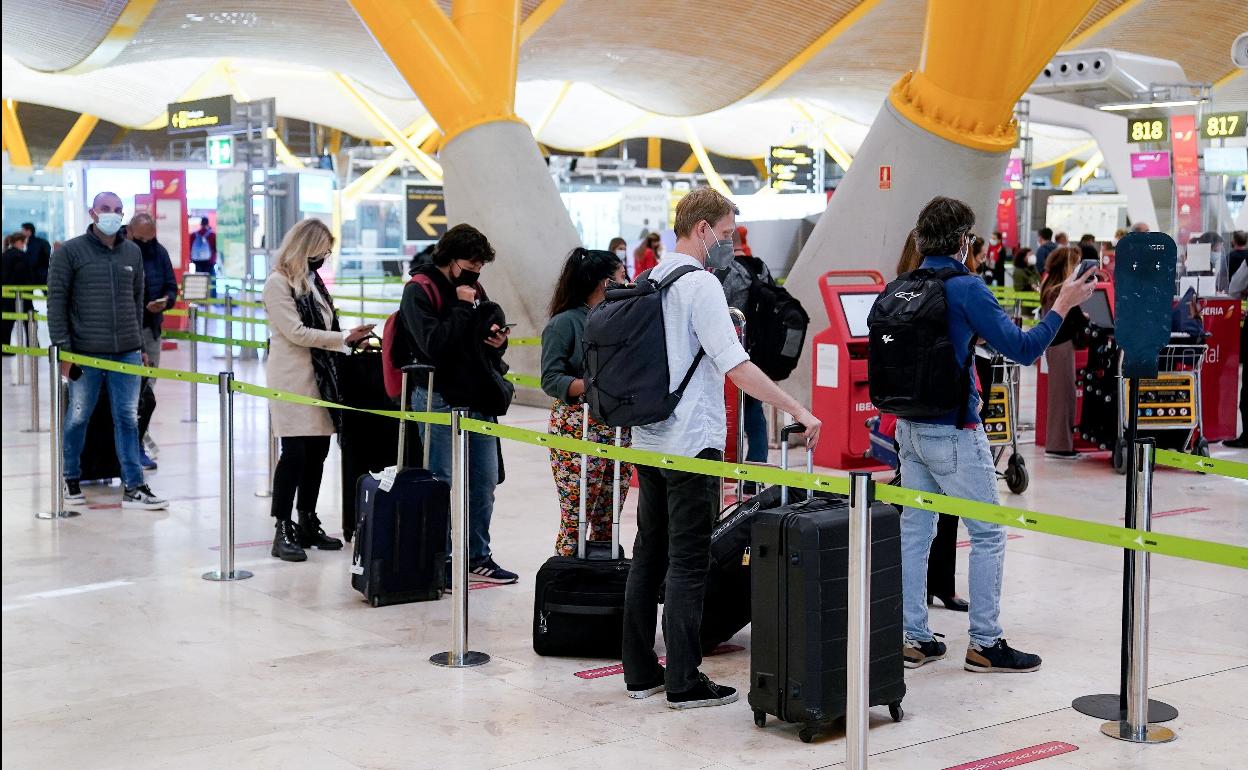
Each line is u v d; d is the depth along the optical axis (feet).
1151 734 14.67
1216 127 64.64
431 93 42.39
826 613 14.37
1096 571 23.08
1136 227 55.93
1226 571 23.21
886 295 16.53
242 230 66.64
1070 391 35.70
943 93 37.47
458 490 17.56
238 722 15.31
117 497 30.14
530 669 17.43
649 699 16.11
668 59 72.64
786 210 94.27
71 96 132.36
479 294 21.67
